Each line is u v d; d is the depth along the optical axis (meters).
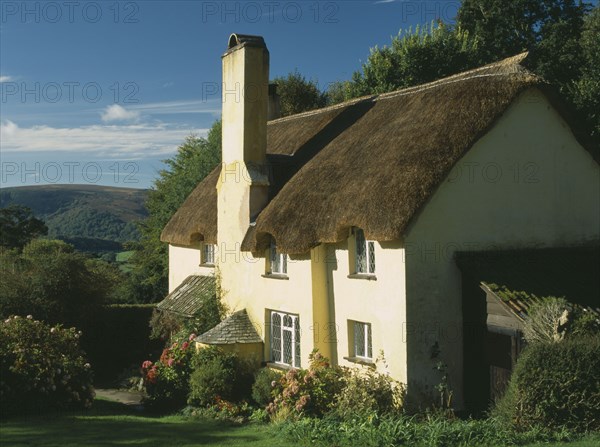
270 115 31.66
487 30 42.25
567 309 15.24
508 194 18.53
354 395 16.86
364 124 21.94
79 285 30.33
